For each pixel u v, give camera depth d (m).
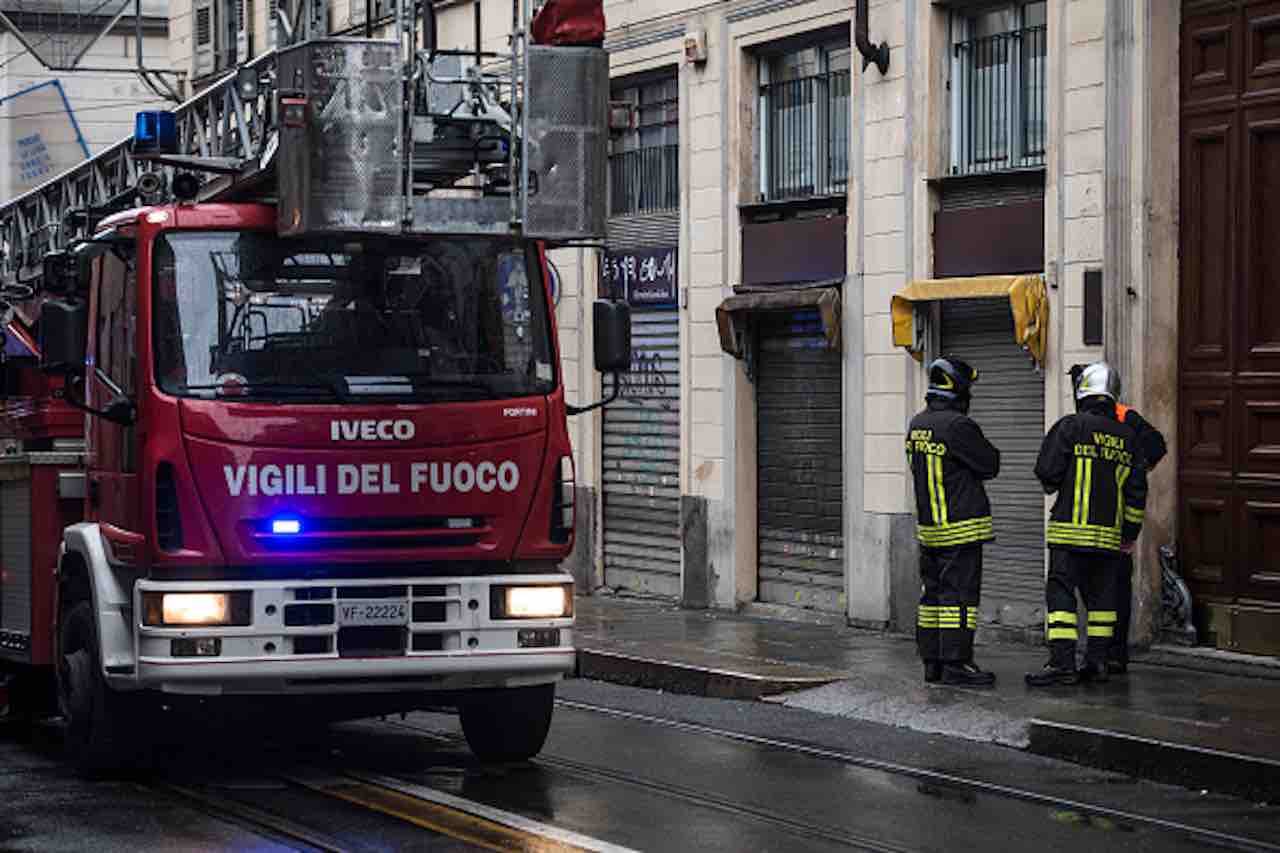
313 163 11.59
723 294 21.62
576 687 16.95
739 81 21.48
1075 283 16.92
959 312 18.50
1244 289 15.88
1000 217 17.92
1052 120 17.17
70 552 12.78
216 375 11.55
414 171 12.05
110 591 12.01
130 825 10.61
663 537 23.08
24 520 13.38
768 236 20.97
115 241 12.17
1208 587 16.12
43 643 13.17
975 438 14.77
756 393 21.44
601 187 12.14
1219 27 16.11
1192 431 16.28
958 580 14.80
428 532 11.70
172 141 14.44
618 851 9.68
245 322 11.66
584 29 12.08
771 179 21.39
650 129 23.42
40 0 48.00
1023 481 17.88
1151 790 11.59
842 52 20.36
